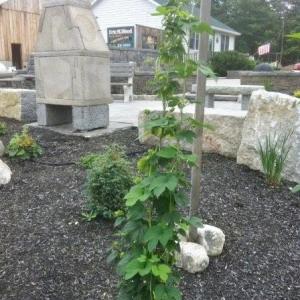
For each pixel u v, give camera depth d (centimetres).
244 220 298
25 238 266
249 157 404
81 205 313
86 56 527
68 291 214
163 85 155
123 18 2181
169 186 135
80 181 365
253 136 398
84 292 213
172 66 155
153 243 141
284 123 375
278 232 284
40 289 216
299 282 227
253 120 400
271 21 4019
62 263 238
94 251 249
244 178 379
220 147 442
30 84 1038
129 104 970
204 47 220
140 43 1625
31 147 441
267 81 1180
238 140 428
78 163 414
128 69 1084
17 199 330
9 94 671
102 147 478
